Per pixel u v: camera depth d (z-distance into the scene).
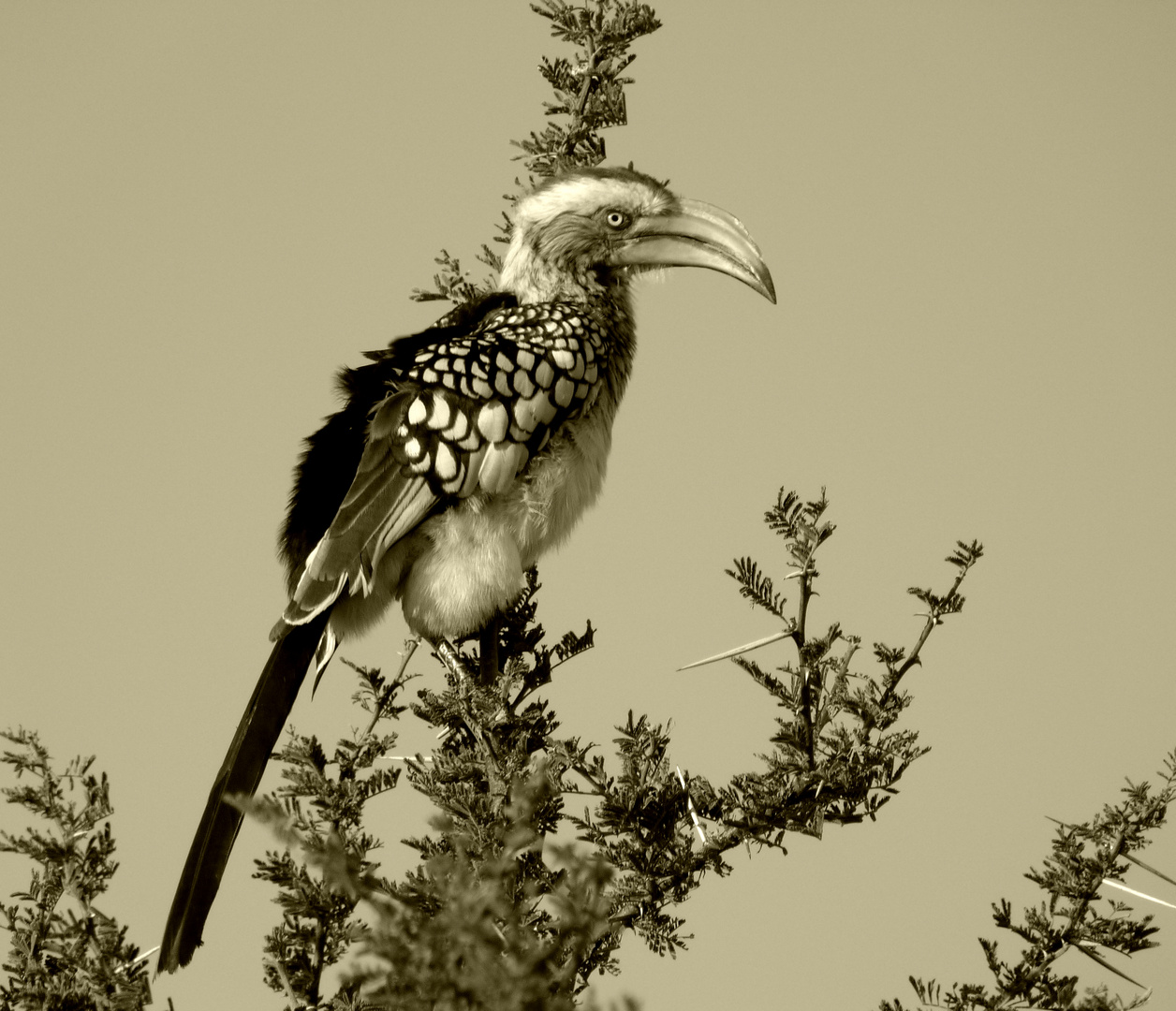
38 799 7.28
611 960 7.41
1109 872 7.46
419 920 4.91
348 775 7.51
